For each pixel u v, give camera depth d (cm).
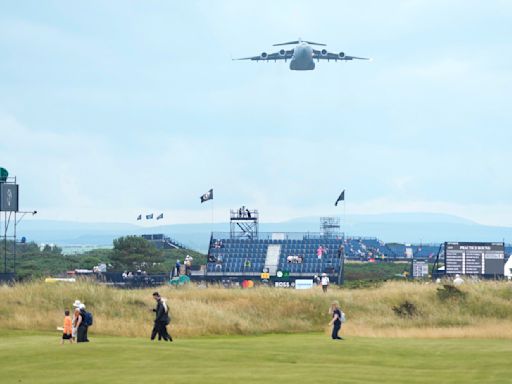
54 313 15550
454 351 10644
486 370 8819
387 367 9050
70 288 17338
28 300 16300
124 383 7456
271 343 11475
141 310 16638
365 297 19300
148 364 8738
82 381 7600
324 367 8844
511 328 15412
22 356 9219
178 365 8700
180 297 19050
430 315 17875
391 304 18850
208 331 15325
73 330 11119
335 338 12750
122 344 10462
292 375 8075
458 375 8400
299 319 17688
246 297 19038
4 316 15150
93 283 18762
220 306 18050
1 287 17638
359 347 10988
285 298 18825
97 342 10888
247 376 7944
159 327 11300
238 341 11875
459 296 18950
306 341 12100
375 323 17138
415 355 10200
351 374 8306
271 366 8806
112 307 16600
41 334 13425
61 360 8950
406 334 14738
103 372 8169
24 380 7706
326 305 18500
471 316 17962
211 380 7644
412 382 7869
